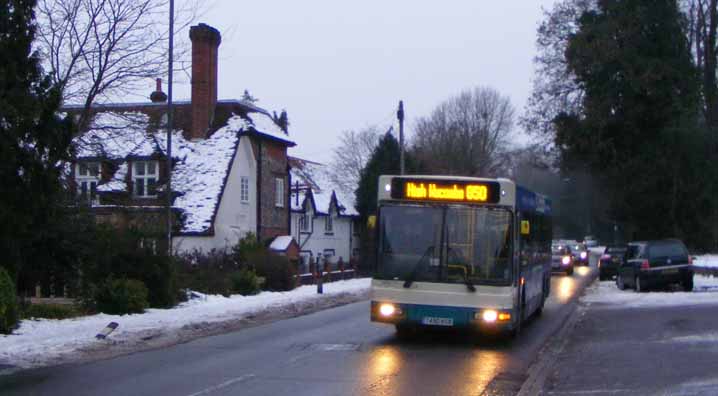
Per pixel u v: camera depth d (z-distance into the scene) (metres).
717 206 46.00
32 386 11.42
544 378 12.06
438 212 15.62
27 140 16.78
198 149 40.84
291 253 43.22
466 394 10.83
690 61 44.22
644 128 44.88
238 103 43.34
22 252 19.39
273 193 44.75
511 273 15.33
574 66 45.03
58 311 20.16
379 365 13.38
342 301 28.58
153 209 32.06
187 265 30.48
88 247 22.62
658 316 20.05
